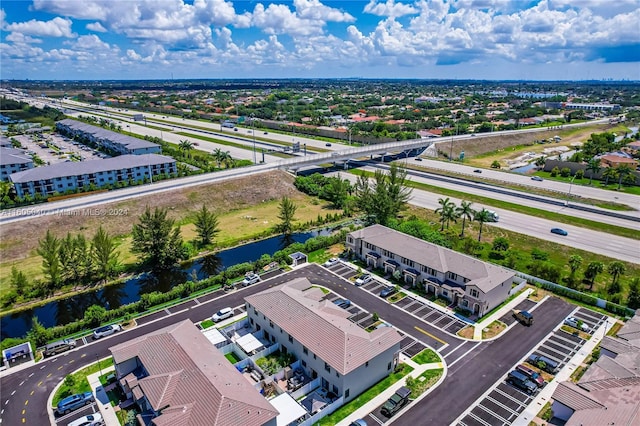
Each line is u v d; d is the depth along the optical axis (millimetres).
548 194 141250
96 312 71938
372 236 94438
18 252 98188
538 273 86188
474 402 54406
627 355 57469
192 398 48188
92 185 143375
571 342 66312
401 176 127000
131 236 109750
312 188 146625
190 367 52344
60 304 81375
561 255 97500
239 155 198500
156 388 50406
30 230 104125
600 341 65938
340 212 129750
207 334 66750
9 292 83000
